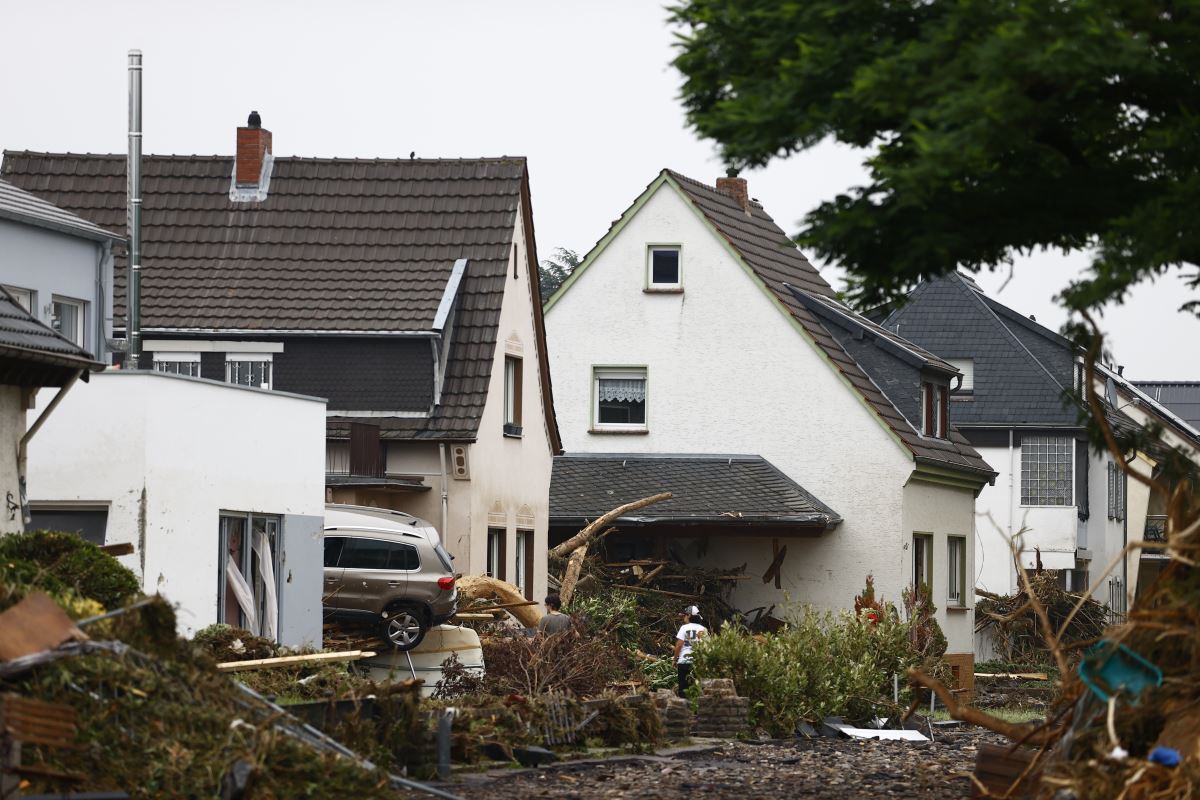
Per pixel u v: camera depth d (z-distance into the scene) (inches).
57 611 1034.1
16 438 1608.0
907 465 3280.0
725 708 2117.4
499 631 2437.3
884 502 3282.5
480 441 2780.5
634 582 3218.5
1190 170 1085.1
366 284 2871.6
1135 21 1017.5
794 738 2185.0
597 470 3412.9
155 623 1106.7
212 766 998.4
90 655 1031.0
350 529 2367.1
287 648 1690.5
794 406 3368.6
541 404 3129.9
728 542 3326.8
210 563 1926.7
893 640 2556.6
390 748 1445.6
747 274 3432.6
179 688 1055.0
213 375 2827.3
